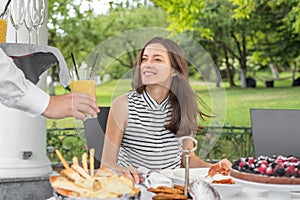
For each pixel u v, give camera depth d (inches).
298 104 266.7
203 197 58.3
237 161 70.3
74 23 291.4
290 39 276.8
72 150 201.2
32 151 116.0
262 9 278.7
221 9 282.2
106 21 298.4
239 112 266.5
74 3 287.9
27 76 85.2
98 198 55.2
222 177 71.8
